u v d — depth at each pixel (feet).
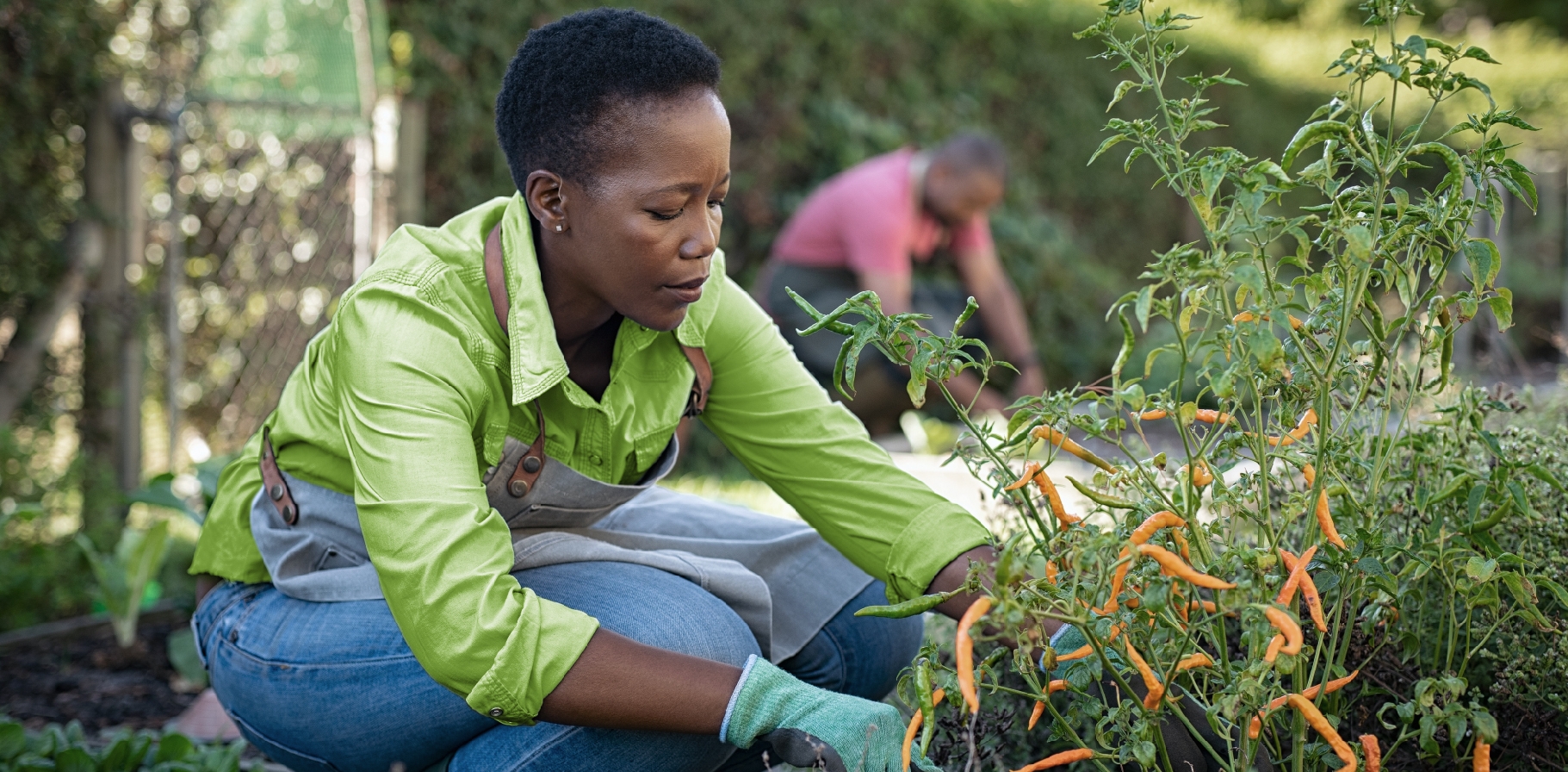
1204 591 4.01
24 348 11.74
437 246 4.45
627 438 4.73
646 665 3.88
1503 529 4.62
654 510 5.65
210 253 13.44
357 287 4.33
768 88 19.88
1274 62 31.45
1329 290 3.67
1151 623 3.59
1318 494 3.54
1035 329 23.17
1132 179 26.61
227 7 12.91
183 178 13.19
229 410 13.74
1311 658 4.06
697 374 4.86
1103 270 25.13
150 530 9.14
